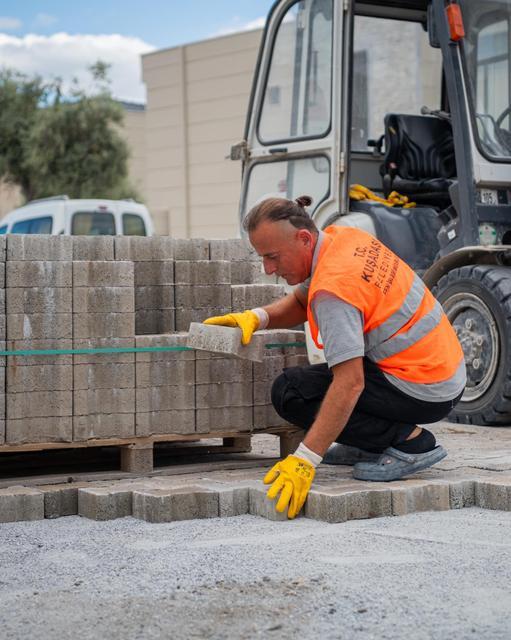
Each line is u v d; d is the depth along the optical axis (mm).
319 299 3934
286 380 4410
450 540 3521
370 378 4188
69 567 3268
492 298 6371
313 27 7391
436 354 4188
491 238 6789
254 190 7887
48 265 4273
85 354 4320
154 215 23547
